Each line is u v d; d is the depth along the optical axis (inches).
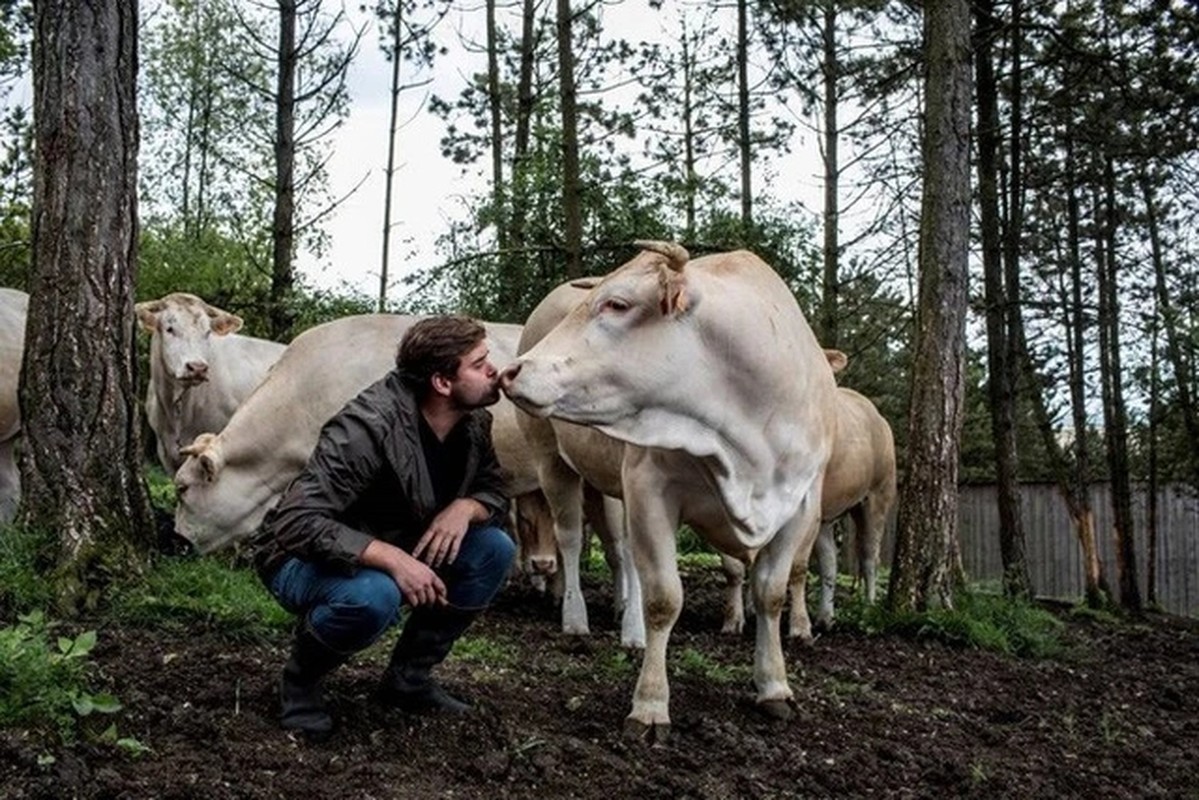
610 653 279.1
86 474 271.4
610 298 198.2
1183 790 231.1
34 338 276.1
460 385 185.9
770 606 229.5
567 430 281.4
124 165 282.8
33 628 209.5
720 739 212.4
